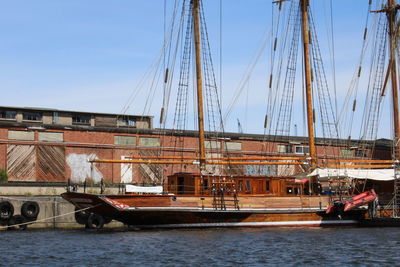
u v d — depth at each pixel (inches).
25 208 1694.1
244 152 2723.9
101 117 2647.6
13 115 2472.9
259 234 1546.5
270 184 1753.2
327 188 2026.3
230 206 1657.2
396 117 2031.3
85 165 2413.9
